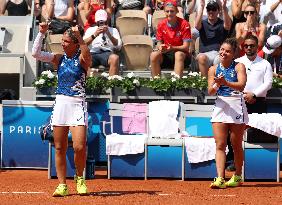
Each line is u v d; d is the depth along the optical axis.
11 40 46.69
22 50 46.34
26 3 50.91
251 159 34.84
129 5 50.41
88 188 31.48
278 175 34.81
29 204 26.61
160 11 49.34
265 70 36.25
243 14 45.62
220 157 31.67
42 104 38.25
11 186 31.81
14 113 38.38
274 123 34.19
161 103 38.56
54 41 46.34
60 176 28.80
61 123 28.48
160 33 43.94
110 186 32.31
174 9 43.59
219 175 31.55
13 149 38.47
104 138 38.72
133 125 38.66
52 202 27.11
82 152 28.62
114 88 40.81
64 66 28.55
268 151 34.88
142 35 46.97
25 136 38.44
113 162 35.22
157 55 42.75
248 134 34.84
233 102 31.36
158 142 35.16
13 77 46.56
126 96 40.84
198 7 49.12
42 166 38.44
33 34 46.56
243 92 34.47
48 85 40.78
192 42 44.53
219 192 30.34
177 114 38.41
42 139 35.09
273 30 46.44
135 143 35.12
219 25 43.97
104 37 44.28
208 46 43.78
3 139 38.44
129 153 35.06
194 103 40.78
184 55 43.06
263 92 35.97
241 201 27.72
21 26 47.25
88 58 28.34
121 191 30.48
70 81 28.50
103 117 38.81
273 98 40.16
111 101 40.75
